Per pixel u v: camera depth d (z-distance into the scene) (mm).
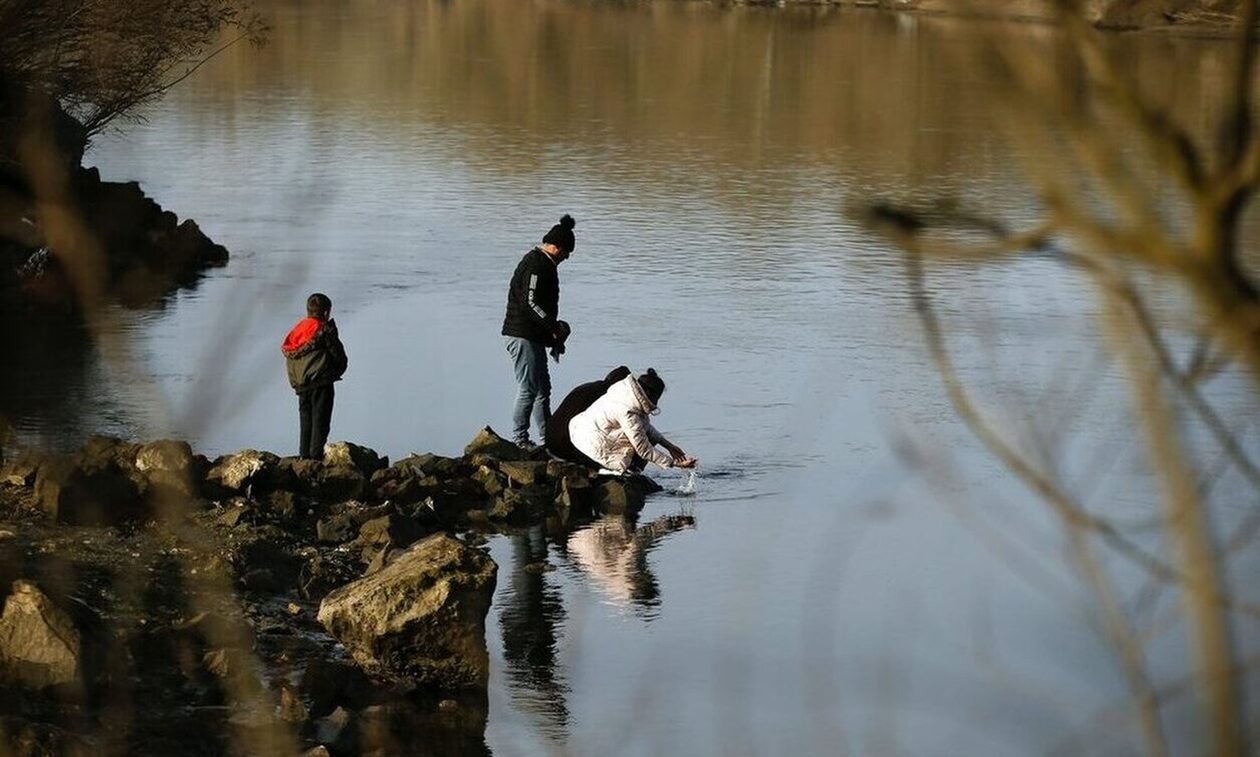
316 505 21656
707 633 17281
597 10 155875
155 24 39812
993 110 3387
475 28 132500
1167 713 8055
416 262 41594
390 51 111125
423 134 69438
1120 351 3676
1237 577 11375
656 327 34500
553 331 25359
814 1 159500
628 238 46156
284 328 31516
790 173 59688
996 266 39531
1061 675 14555
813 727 14375
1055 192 3295
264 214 47250
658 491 23297
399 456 25281
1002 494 22125
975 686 14727
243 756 13828
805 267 41688
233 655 15680
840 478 23719
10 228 32906
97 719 14109
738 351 32219
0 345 29844
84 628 15133
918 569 19078
